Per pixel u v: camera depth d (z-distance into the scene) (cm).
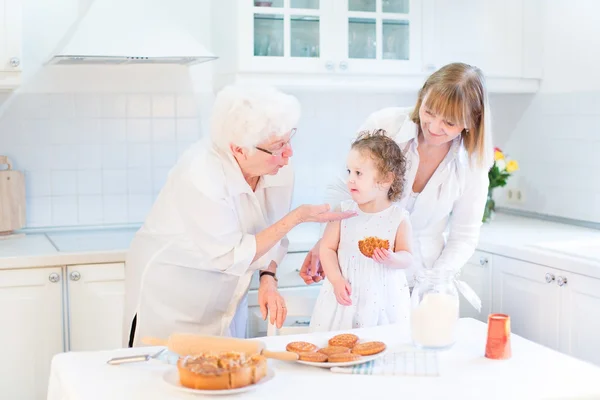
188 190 211
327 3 331
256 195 231
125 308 247
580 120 351
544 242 311
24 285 291
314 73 333
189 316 233
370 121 247
